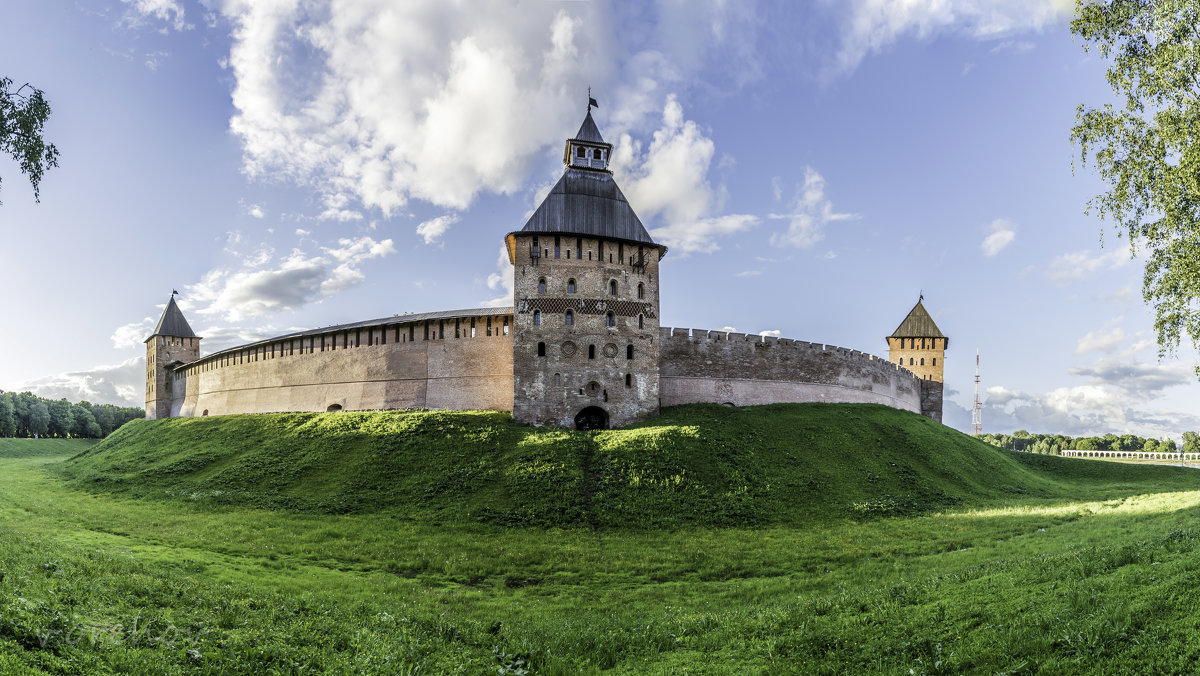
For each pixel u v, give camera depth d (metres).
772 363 71.56
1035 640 13.05
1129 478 68.81
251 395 78.12
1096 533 30.23
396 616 20.31
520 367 57.47
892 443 58.38
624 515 38.72
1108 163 26.80
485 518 38.00
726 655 16.08
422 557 31.11
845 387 77.50
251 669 13.75
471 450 49.16
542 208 62.03
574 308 59.31
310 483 45.62
